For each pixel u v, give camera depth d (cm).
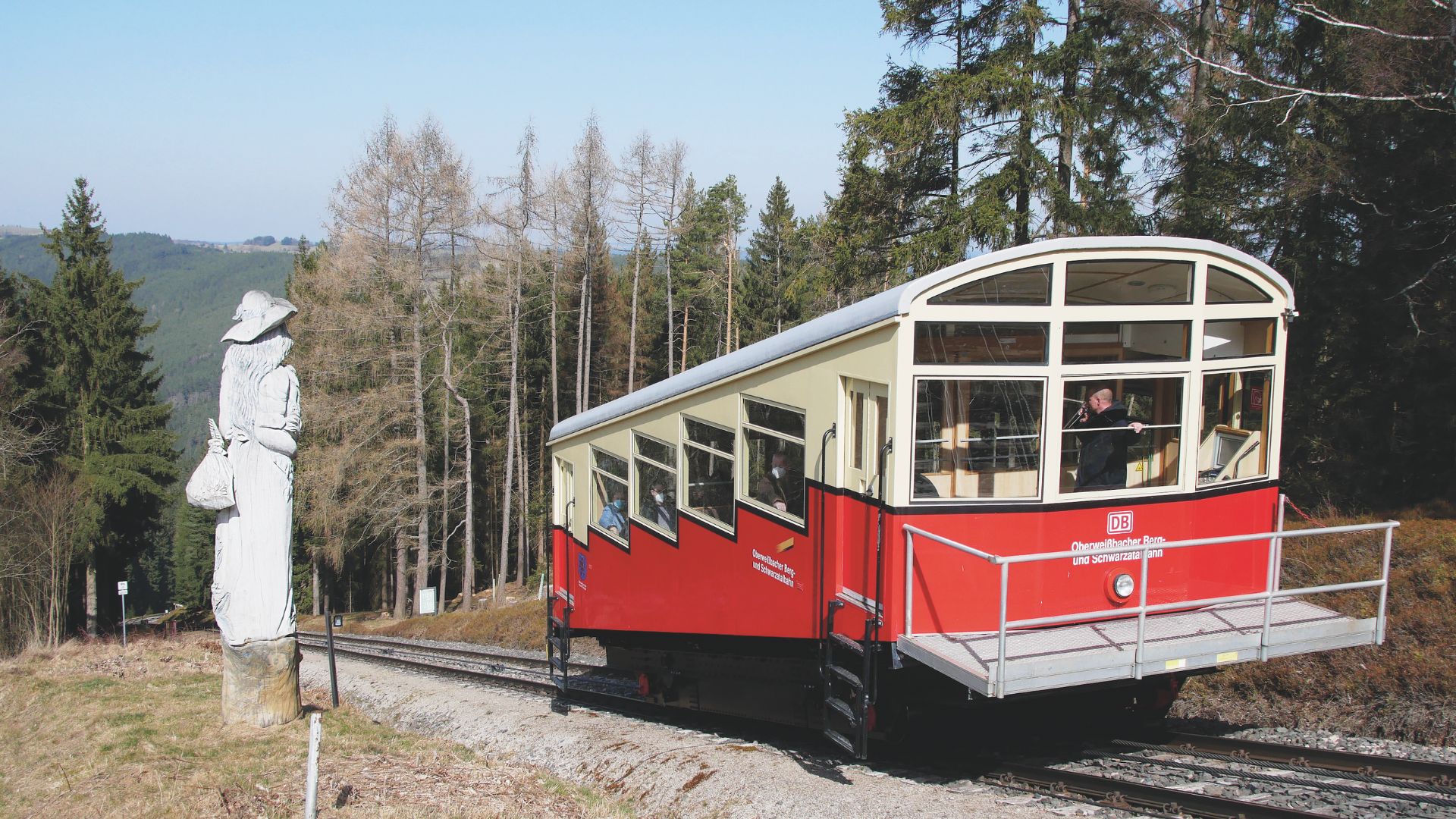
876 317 655
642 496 1040
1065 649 620
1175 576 705
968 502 651
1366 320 1532
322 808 744
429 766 881
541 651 1988
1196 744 793
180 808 747
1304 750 736
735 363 850
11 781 855
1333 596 1048
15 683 1312
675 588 965
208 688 1237
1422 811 602
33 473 3312
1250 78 1503
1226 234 1670
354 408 3253
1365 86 1445
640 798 785
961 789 701
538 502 4481
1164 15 1667
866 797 674
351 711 1172
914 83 1923
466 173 3259
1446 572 990
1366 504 1462
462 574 5181
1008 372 654
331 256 3291
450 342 3591
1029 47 1723
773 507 796
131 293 4144
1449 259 1391
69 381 3919
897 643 648
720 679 975
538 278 4012
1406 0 1418
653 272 5378
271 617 994
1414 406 1459
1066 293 664
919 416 645
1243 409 730
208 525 6881
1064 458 677
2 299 3703
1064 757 776
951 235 1706
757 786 729
